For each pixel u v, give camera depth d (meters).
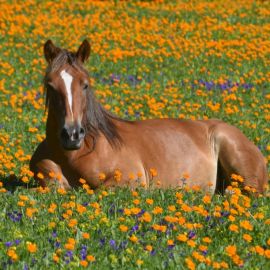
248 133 18.64
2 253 9.16
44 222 10.45
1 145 16.72
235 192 11.93
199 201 11.87
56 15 33.78
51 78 12.19
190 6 36.44
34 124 18.92
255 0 38.19
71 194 12.19
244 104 21.97
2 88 22.47
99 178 12.51
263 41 30.45
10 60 26.83
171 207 10.72
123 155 12.89
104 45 28.39
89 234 9.98
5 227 10.16
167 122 14.07
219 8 36.28
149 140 13.42
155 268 8.88
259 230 10.41
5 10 33.66
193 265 8.58
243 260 9.21
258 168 13.89
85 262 8.63
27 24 31.92
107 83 24.38
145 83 24.48
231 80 24.89
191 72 25.97
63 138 11.91
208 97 22.58
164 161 13.39
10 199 11.63
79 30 31.67
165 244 9.62
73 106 11.94
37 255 9.18
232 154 13.87
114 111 20.78
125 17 34.38
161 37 30.67
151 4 37.28
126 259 9.07
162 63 27.09
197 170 13.73
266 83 24.69
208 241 9.52
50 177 12.73
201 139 14.03
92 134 12.67
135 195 11.78
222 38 31.16
